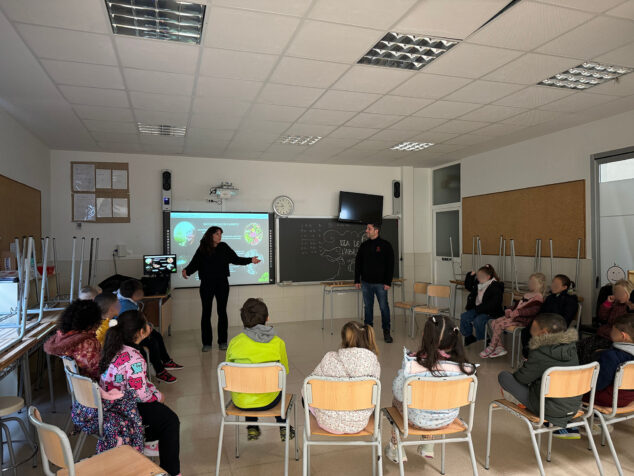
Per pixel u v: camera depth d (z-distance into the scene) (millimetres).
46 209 6102
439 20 2705
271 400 2650
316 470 2703
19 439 3123
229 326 7059
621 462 2779
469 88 3949
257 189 7277
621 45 3084
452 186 7695
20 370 3570
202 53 3152
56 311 4203
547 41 3020
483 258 6867
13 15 2578
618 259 4887
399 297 7945
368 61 3404
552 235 5664
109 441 2258
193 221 6887
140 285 4066
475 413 3561
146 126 5188
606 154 4953
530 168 5977
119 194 6633
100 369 2307
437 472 2688
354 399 2275
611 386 2660
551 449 2955
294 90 3963
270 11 2570
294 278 7398
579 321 4754
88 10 2543
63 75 3541
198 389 4164
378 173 7977
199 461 2816
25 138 5199
